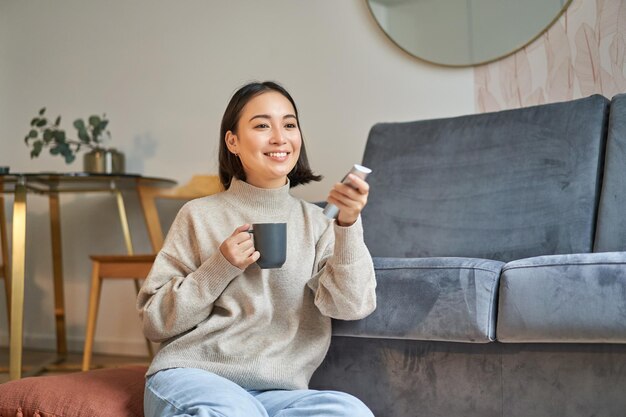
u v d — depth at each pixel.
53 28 3.88
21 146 3.94
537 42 2.76
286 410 1.41
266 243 1.51
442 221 2.18
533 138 2.16
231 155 1.76
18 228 2.90
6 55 3.97
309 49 3.25
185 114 3.55
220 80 3.46
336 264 1.55
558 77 2.72
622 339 1.43
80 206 3.79
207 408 1.30
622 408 1.47
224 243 1.53
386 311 1.67
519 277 1.53
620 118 2.06
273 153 1.66
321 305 1.60
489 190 2.16
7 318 3.98
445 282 1.62
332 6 3.20
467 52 2.88
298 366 1.59
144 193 3.31
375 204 2.31
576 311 1.46
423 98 2.99
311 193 3.20
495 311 1.58
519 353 1.58
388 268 1.71
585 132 2.10
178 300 1.54
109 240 3.73
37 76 3.91
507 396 1.59
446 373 1.66
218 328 1.57
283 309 1.62
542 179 2.10
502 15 2.81
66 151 3.40
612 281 1.43
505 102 2.82
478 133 2.26
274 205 1.70
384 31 3.04
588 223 1.99
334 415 1.37
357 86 3.13
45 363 3.38
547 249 2.01
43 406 1.59
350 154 3.14
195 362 1.54
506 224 2.09
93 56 3.78
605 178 2.01
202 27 3.52
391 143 2.39
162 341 1.63
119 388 1.67
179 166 3.55
